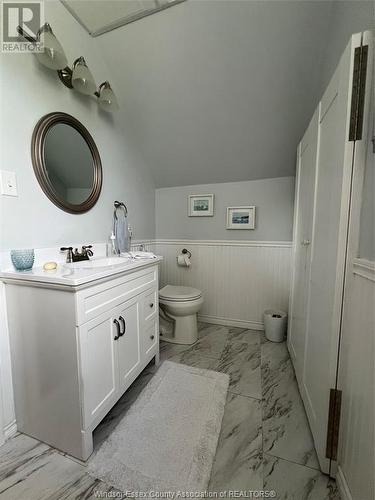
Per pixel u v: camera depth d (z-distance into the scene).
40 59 1.13
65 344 0.95
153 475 0.92
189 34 1.41
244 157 2.09
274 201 2.20
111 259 1.50
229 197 2.35
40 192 1.22
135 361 1.37
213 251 2.44
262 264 2.27
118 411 1.25
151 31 1.43
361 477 0.71
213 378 1.53
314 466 0.96
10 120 1.06
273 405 1.30
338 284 0.85
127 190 2.02
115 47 1.56
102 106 1.55
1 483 0.89
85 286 0.94
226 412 1.25
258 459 0.99
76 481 0.90
